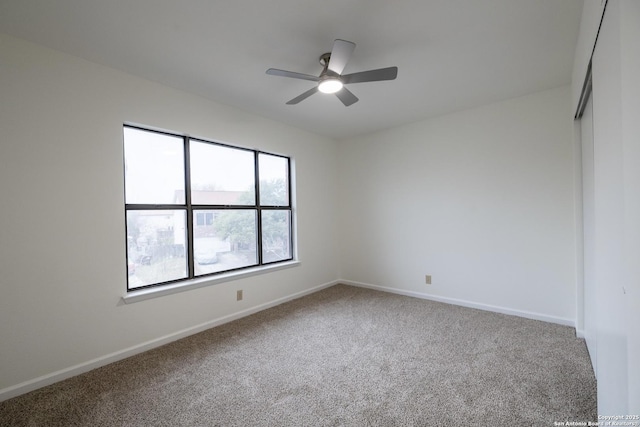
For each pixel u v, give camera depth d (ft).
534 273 10.06
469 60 7.61
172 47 6.85
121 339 7.80
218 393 6.26
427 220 12.51
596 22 4.55
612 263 4.04
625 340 3.53
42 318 6.60
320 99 10.07
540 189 9.87
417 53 7.23
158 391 6.34
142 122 8.29
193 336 9.15
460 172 11.55
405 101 10.39
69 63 7.05
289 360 7.60
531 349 7.93
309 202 13.97
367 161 14.44
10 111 6.23
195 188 9.99
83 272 7.20
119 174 7.85
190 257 9.72
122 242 7.89
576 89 7.50
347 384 6.52
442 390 6.23
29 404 5.94
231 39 6.57
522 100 10.10
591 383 6.34
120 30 6.18
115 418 5.54
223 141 10.37
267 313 11.14
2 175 6.14
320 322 10.15
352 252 15.17
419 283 12.86
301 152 13.56
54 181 6.79
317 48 6.96
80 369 7.06
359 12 5.72
